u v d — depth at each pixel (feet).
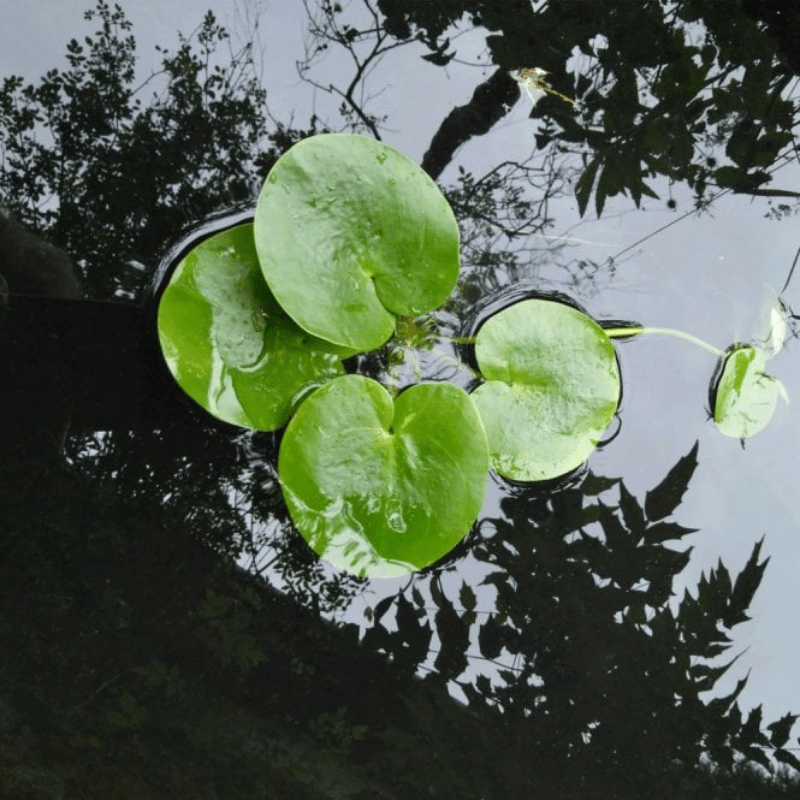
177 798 0.82
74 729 0.82
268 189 0.83
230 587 0.88
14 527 0.86
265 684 0.87
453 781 0.88
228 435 0.91
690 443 1.05
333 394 0.84
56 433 0.89
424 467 0.85
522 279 1.03
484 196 1.05
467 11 1.13
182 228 0.96
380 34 1.09
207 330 0.85
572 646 0.94
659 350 1.06
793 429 1.09
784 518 1.04
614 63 1.15
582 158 1.10
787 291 1.12
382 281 0.86
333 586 0.90
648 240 1.09
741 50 1.19
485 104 1.09
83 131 0.98
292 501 0.83
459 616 0.92
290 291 0.83
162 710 0.84
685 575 0.99
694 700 0.95
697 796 0.92
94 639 0.85
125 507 0.88
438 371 0.95
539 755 0.90
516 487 0.98
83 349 0.91
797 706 0.97
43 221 0.94
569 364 0.93
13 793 0.78
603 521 0.99
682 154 1.14
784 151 1.16
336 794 0.85
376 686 0.89
